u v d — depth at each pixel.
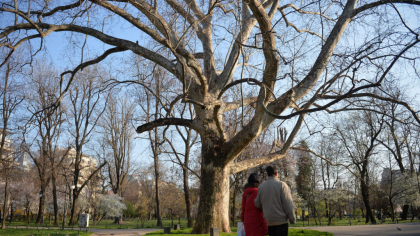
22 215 61.31
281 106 12.58
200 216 14.13
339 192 39.38
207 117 14.69
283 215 4.93
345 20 12.38
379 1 11.33
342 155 35.00
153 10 13.05
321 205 48.56
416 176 33.16
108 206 40.47
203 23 16.47
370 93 11.61
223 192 14.30
